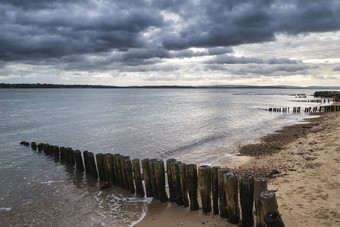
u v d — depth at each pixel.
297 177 9.06
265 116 39.16
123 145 19.88
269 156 13.60
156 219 7.46
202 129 27.09
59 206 9.09
